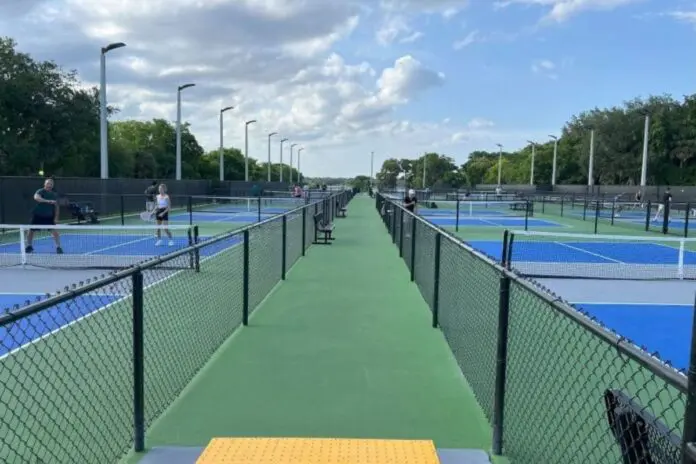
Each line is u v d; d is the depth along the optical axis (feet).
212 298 24.23
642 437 7.50
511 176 311.27
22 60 127.13
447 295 19.86
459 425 13.11
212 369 16.66
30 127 130.82
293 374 16.35
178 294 24.38
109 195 75.31
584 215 90.33
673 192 134.10
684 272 36.04
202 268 31.83
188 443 12.02
